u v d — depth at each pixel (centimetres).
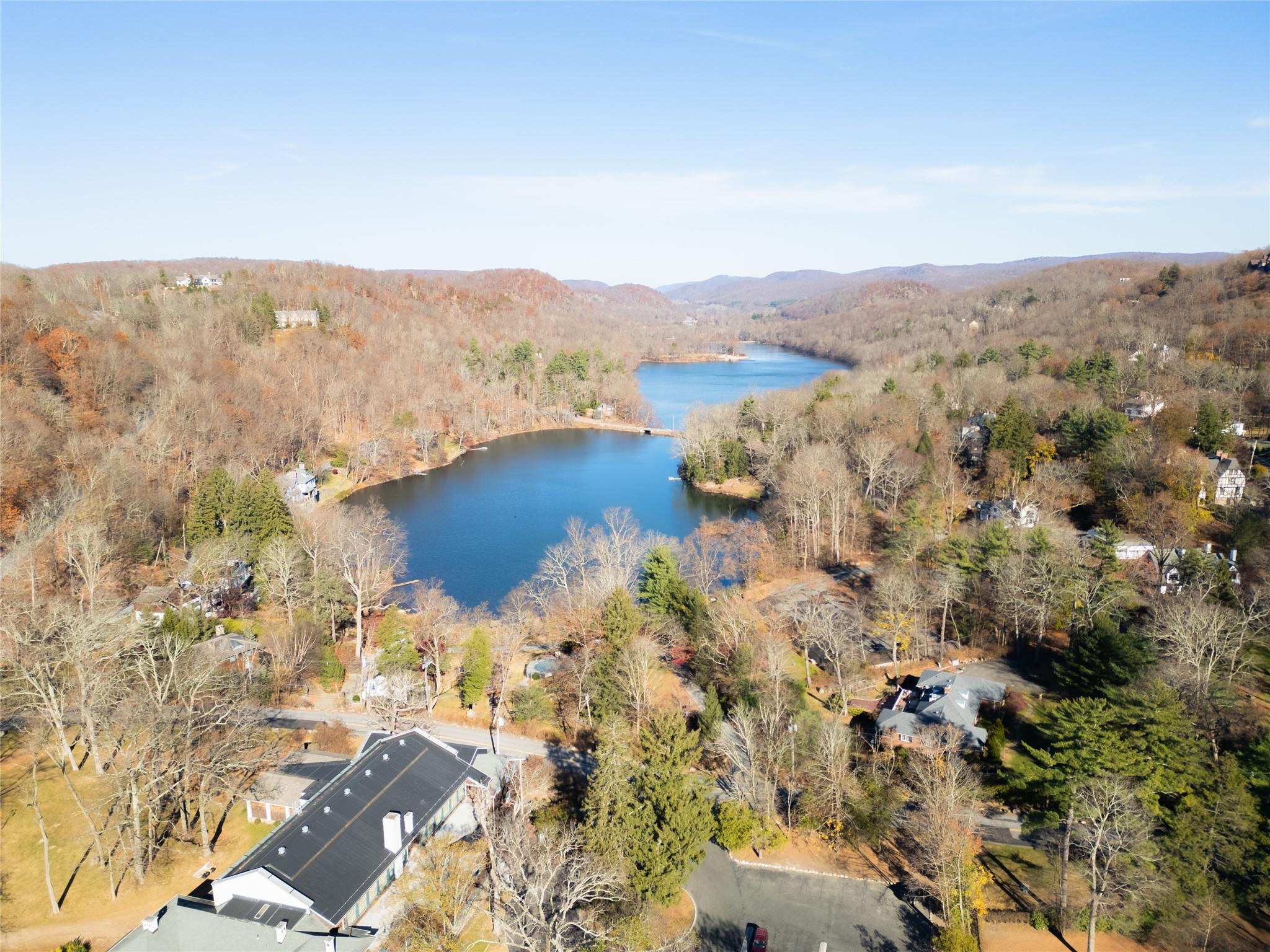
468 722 9788
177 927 5962
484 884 6931
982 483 16750
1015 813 8088
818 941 6600
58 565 11769
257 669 10175
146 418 17500
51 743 8650
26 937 6294
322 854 6431
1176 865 6669
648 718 8375
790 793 8519
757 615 12150
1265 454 16375
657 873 6662
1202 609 9575
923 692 9906
